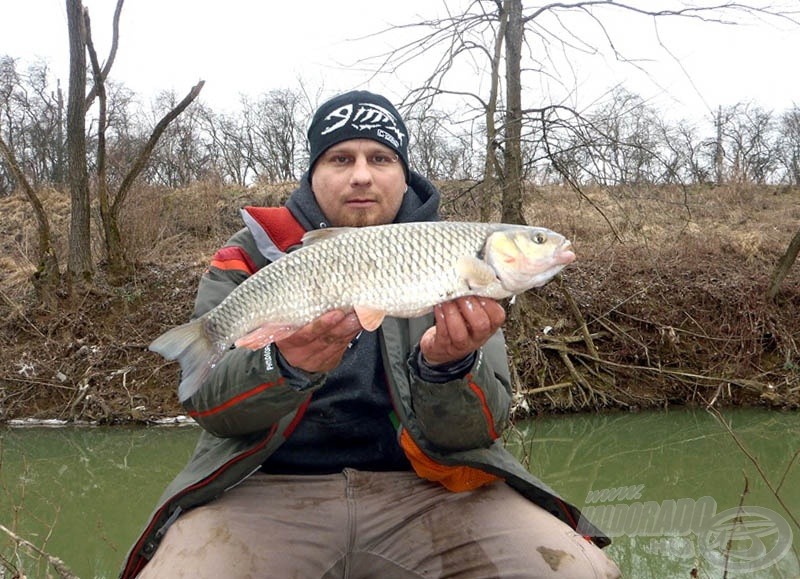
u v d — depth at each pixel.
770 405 2.95
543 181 3.79
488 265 0.76
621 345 3.14
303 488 0.88
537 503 0.92
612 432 2.61
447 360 0.79
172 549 0.79
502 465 0.88
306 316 0.76
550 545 0.81
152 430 2.62
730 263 3.68
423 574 0.83
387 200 1.03
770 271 3.55
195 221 4.42
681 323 3.23
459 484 0.88
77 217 3.22
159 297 3.25
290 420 0.87
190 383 0.76
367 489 0.89
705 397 2.99
